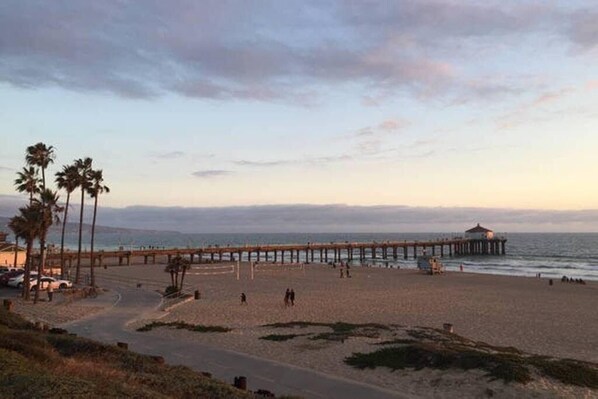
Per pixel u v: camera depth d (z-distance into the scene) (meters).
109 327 28.75
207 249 110.56
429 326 33.47
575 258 136.25
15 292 44.69
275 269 89.69
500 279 71.88
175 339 25.73
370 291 55.38
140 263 101.25
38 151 57.47
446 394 17.16
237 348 24.03
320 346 23.89
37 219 39.94
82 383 10.40
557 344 28.47
